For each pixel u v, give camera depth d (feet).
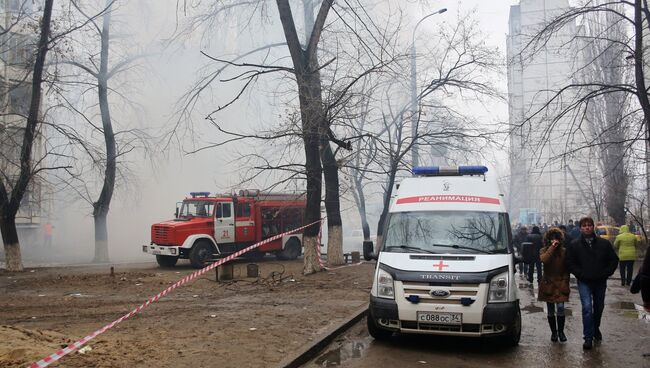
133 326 29.22
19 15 69.15
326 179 65.10
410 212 30.40
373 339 28.60
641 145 75.25
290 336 27.07
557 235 27.73
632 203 109.29
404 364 23.73
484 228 28.76
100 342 24.64
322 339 26.45
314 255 55.21
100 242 82.69
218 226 68.33
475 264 25.99
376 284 26.94
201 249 66.49
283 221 76.69
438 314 25.17
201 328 28.71
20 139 75.46
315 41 54.65
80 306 36.76
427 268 26.04
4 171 70.33
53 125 66.74
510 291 25.72
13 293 43.16
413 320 25.50
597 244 26.81
